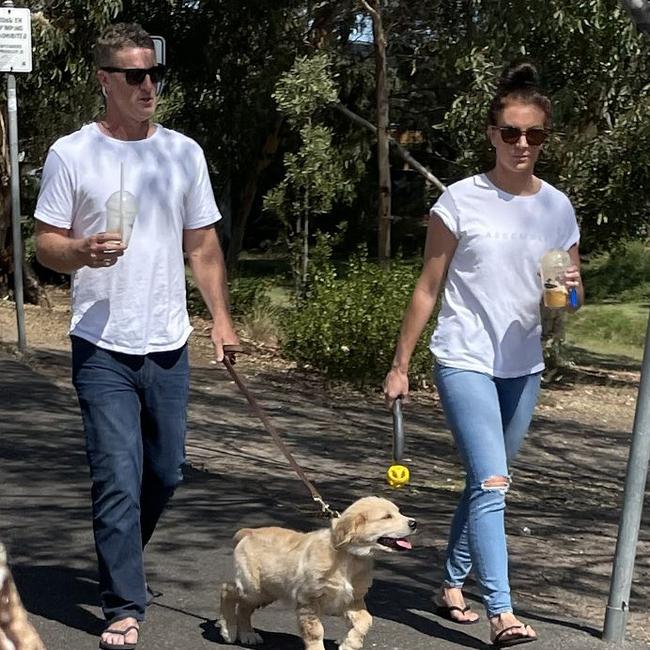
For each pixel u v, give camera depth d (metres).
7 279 17.86
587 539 7.32
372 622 5.09
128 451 4.68
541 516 7.97
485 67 14.25
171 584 5.67
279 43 17.41
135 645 4.73
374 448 9.95
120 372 4.71
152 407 4.82
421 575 6.03
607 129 15.45
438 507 7.81
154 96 4.72
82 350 4.71
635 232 15.92
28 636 2.47
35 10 16.02
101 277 4.69
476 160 14.53
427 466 9.43
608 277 28.81
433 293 4.99
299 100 14.62
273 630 5.09
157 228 4.74
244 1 17.17
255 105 17.89
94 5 15.56
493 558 4.82
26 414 9.64
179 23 18.02
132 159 4.73
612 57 14.56
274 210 15.58
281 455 9.27
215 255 5.02
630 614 5.75
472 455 4.82
